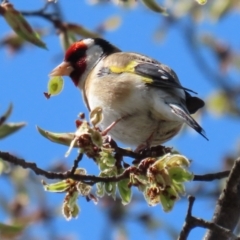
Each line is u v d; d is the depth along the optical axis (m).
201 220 7.95
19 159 7.98
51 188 8.18
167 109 9.90
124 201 8.15
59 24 11.05
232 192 8.79
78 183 8.17
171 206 7.91
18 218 12.89
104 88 10.54
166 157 7.95
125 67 10.52
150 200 7.94
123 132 10.45
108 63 10.78
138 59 10.80
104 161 8.12
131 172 8.09
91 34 11.11
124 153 9.05
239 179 8.76
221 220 8.78
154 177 7.93
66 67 12.20
